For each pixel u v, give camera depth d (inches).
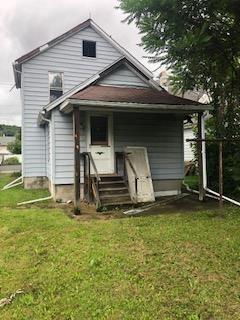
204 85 347.6
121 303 143.9
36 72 541.3
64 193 396.8
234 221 272.1
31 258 202.1
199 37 229.9
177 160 450.6
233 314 133.1
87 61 570.9
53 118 391.2
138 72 435.5
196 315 132.5
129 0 241.1
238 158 397.1
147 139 433.7
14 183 605.0
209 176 440.8
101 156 406.3
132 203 353.7
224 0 226.5
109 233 241.4
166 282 160.4
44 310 143.2
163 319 131.2
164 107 358.6
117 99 347.6
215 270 171.0
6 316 140.7
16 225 274.5
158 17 241.9
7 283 171.0
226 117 423.2
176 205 363.3
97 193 344.8
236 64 283.6
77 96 345.1
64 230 254.4
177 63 268.1
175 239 220.7
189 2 233.3
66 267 183.9
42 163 555.2
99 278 167.6
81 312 139.6
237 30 248.1
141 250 201.9
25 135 545.6
